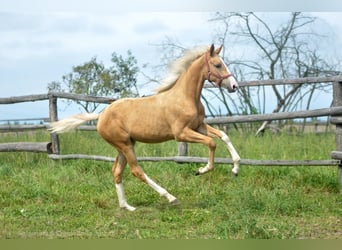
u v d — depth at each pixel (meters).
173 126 7.60
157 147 11.68
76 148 11.75
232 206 7.70
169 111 7.61
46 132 12.70
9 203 8.62
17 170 10.98
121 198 8.10
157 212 7.78
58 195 9.04
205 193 8.88
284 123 17.16
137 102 7.92
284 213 7.54
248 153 11.22
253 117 9.54
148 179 8.02
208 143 7.39
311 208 7.77
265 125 15.05
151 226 7.07
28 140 12.61
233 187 8.99
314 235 6.43
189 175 10.07
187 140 7.56
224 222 6.81
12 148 11.61
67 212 8.01
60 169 10.75
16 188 9.48
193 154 10.99
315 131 15.55
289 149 11.32
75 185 9.75
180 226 7.07
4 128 13.08
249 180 9.54
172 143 11.88
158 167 10.53
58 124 8.34
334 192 8.96
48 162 11.35
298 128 16.91
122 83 21.30
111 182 9.74
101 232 6.81
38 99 11.56
